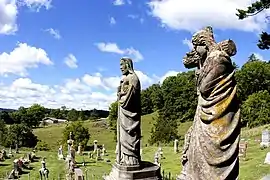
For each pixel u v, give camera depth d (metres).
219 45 3.99
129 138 14.67
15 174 33.34
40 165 39.88
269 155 28.33
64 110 143.50
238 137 3.84
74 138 55.22
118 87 15.20
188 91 86.31
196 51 4.20
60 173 34.69
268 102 61.19
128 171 14.28
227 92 3.85
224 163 3.77
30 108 116.00
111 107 73.75
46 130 102.44
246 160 31.02
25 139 62.78
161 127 56.66
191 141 4.08
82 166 37.25
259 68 84.38
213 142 3.80
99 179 29.73
